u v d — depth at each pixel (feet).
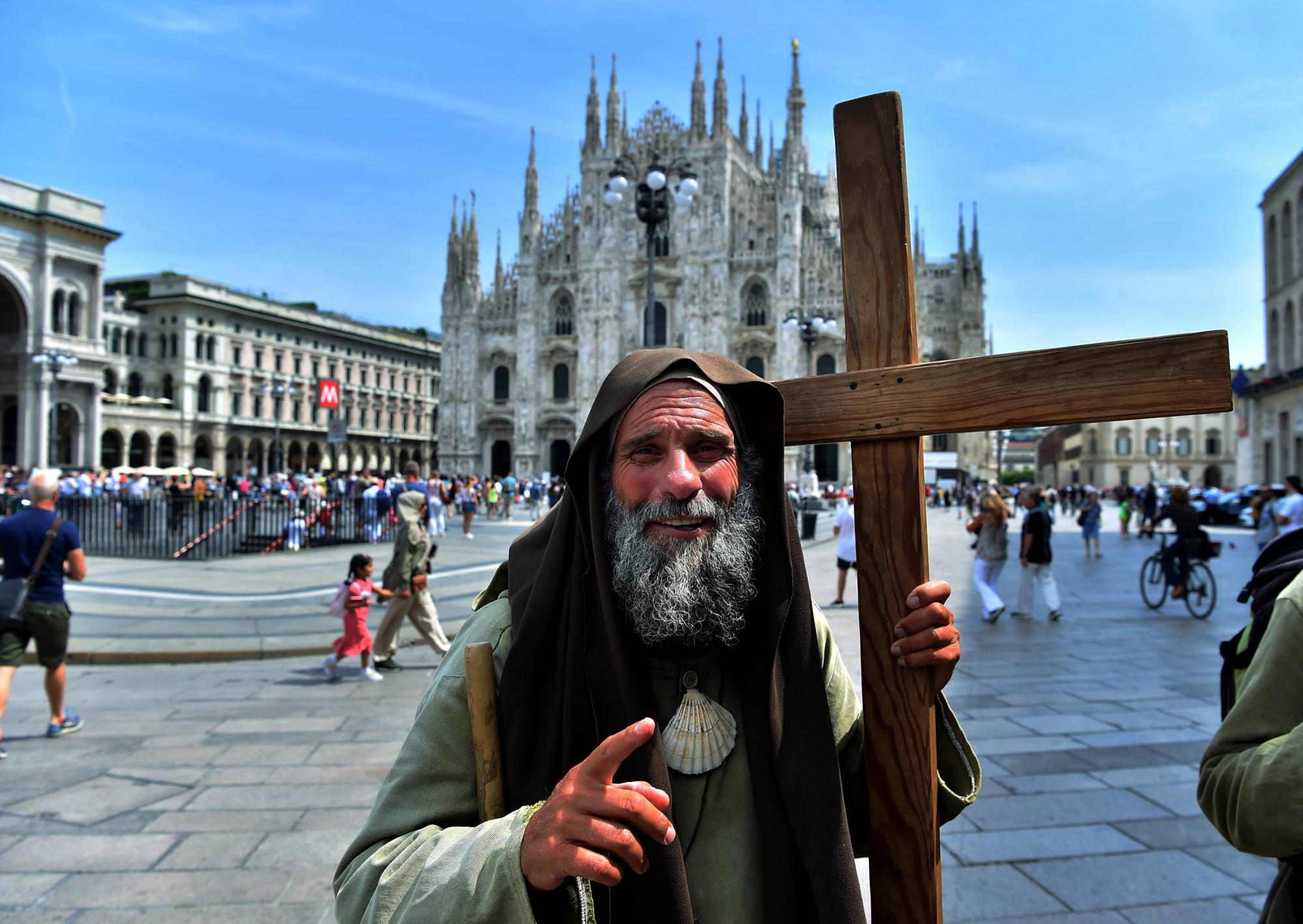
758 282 200.75
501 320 226.58
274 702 26.30
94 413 199.82
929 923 5.11
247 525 77.36
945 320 226.79
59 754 20.75
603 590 5.22
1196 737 21.68
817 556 79.51
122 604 44.39
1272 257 131.34
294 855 15.03
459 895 4.16
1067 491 202.18
